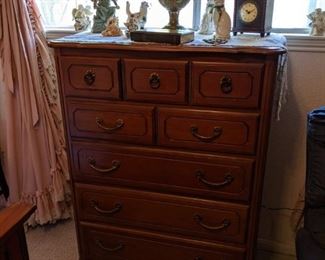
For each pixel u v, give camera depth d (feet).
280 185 5.91
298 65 5.19
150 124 4.24
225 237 4.55
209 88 3.87
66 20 6.39
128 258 5.19
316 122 4.02
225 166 4.17
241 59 3.68
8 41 5.67
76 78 4.27
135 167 4.54
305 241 3.92
